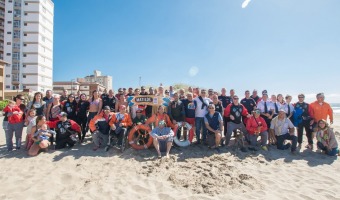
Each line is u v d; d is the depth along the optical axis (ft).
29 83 187.52
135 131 24.75
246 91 29.84
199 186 15.37
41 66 195.00
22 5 186.91
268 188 15.34
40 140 21.98
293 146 23.59
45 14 200.44
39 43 191.01
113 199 13.62
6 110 23.29
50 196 13.87
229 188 15.14
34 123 22.68
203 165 19.44
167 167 18.69
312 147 25.73
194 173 17.66
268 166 19.76
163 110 24.88
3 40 182.50
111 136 23.80
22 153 22.21
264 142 25.03
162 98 27.20
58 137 24.00
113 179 16.42
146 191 14.70
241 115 25.91
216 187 15.21
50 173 17.24
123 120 23.99
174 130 24.52
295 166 19.94
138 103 27.25
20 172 17.46
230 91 31.91
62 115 24.12
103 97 28.84
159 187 15.25
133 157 21.31
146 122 24.93
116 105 28.48
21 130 23.70
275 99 28.45
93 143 26.30
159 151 21.79
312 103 25.96
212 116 25.08
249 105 29.35
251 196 14.14
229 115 26.11
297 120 26.14
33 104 24.80
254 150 24.16
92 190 14.69
